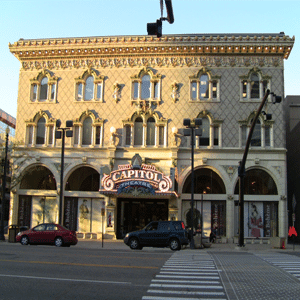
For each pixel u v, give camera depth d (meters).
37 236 27.61
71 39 39.53
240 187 28.69
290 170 47.12
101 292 10.91
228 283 12.55
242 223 28.44
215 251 26.14
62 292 10.85
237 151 36.66
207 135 37.41
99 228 37.47
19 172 38.78
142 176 34.91
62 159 32.31
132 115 38.09
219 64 37.88
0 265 15.23
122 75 39.00
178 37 37.94
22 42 39.91
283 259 19.94
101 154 38.12
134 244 26.59
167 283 12.39
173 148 36.72
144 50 38.56
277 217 35.94
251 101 37.22
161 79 38.38
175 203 36.22
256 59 37.75
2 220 33.59
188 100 37.78
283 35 37.88
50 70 40.09
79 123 38.81
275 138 36.62
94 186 38.44
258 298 10.51
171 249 26.27
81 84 39.59
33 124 39.47
